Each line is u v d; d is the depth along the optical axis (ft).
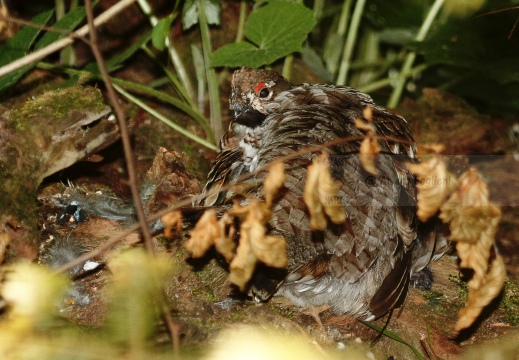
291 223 22.53
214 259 25.48
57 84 31.24
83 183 29.94
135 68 34.86
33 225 25.30
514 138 38.50
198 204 26.94
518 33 40.75
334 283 24.08
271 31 30.40
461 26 39.34
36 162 25.77
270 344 22.38
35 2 34.63
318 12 40.75
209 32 36.14
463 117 36.91
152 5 35.42
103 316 22.94
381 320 24.94
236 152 27.94
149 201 27.71
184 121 33.99
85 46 33.94
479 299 20.39
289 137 24.47
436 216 26.48
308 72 37.42
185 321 22.86
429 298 26.43
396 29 40.11
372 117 26.48
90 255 20.27
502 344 24.58
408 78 41.47
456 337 24.79
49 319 21.17
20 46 27.48
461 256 19.98
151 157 31.89
